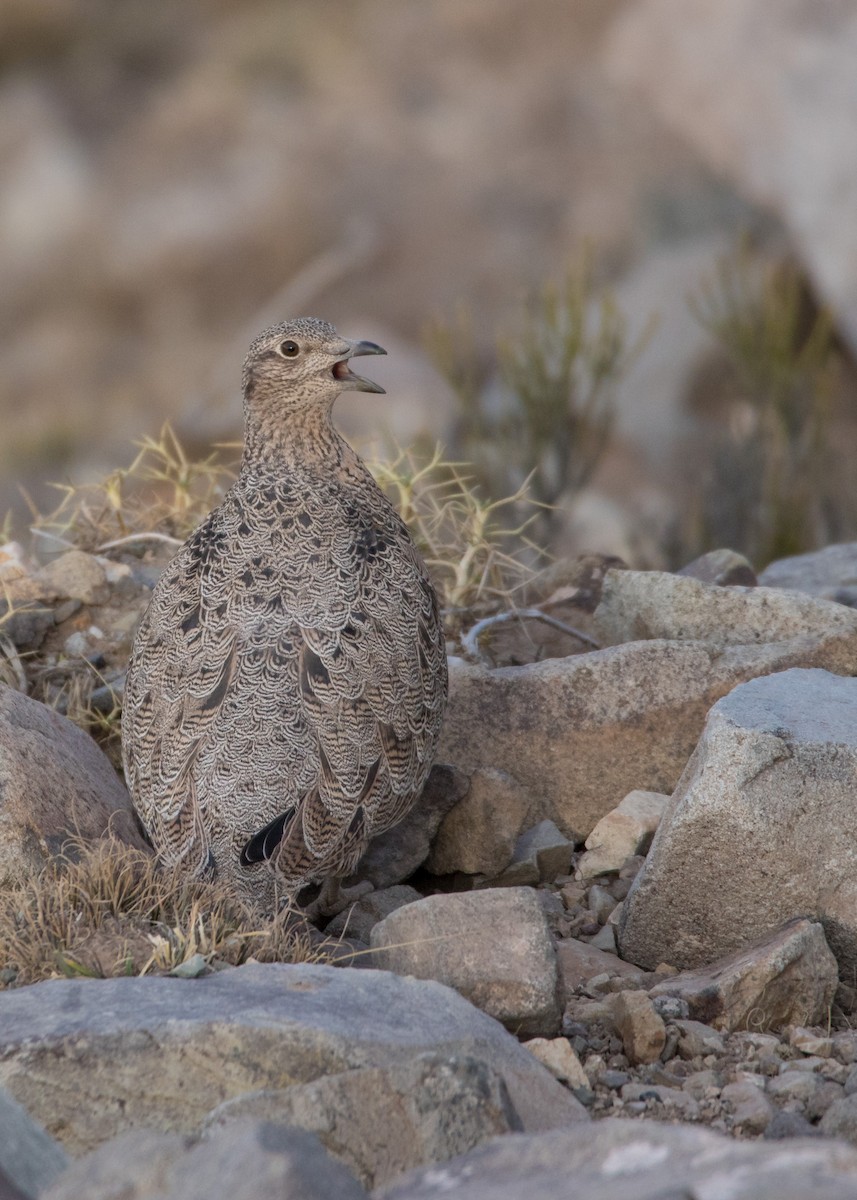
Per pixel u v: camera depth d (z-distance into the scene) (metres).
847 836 8.29
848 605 12.71
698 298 32.75
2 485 34.47
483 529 12.14
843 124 30.36
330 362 9.27
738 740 8.32
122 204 46.31
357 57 51.16
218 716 8.40
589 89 46.53
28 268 45.09
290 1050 6.53
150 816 8.54
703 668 10.10
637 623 11.22
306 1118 6.18
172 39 54.62
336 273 41.78
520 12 49.94
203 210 45.09
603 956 8.73
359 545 9.02
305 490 9.23
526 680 10.16
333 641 8.60
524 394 20.23
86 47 53.84
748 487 21.48
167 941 7.58
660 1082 7.39
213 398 34.62
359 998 7.02
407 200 44.53
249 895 8.09
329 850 8.43
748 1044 7.70
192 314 43.38
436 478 18.89
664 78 33.62
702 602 10.89
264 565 8.86
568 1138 5.55
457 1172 5.55
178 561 9.18
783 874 8.30
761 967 7.80
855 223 29.95
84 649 10.99
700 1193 4.79
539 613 11.67
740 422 23.86
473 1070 6.27
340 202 44.84
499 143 46.00
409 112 48.19
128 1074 6.53
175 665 8.70
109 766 9.89
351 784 8.47
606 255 40.47
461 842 9.72
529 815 10.04
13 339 43.69
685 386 31.22
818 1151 5.08
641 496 28.73
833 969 7.98
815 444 22.64
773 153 31.39
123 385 40.72
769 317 24.05
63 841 8.58
